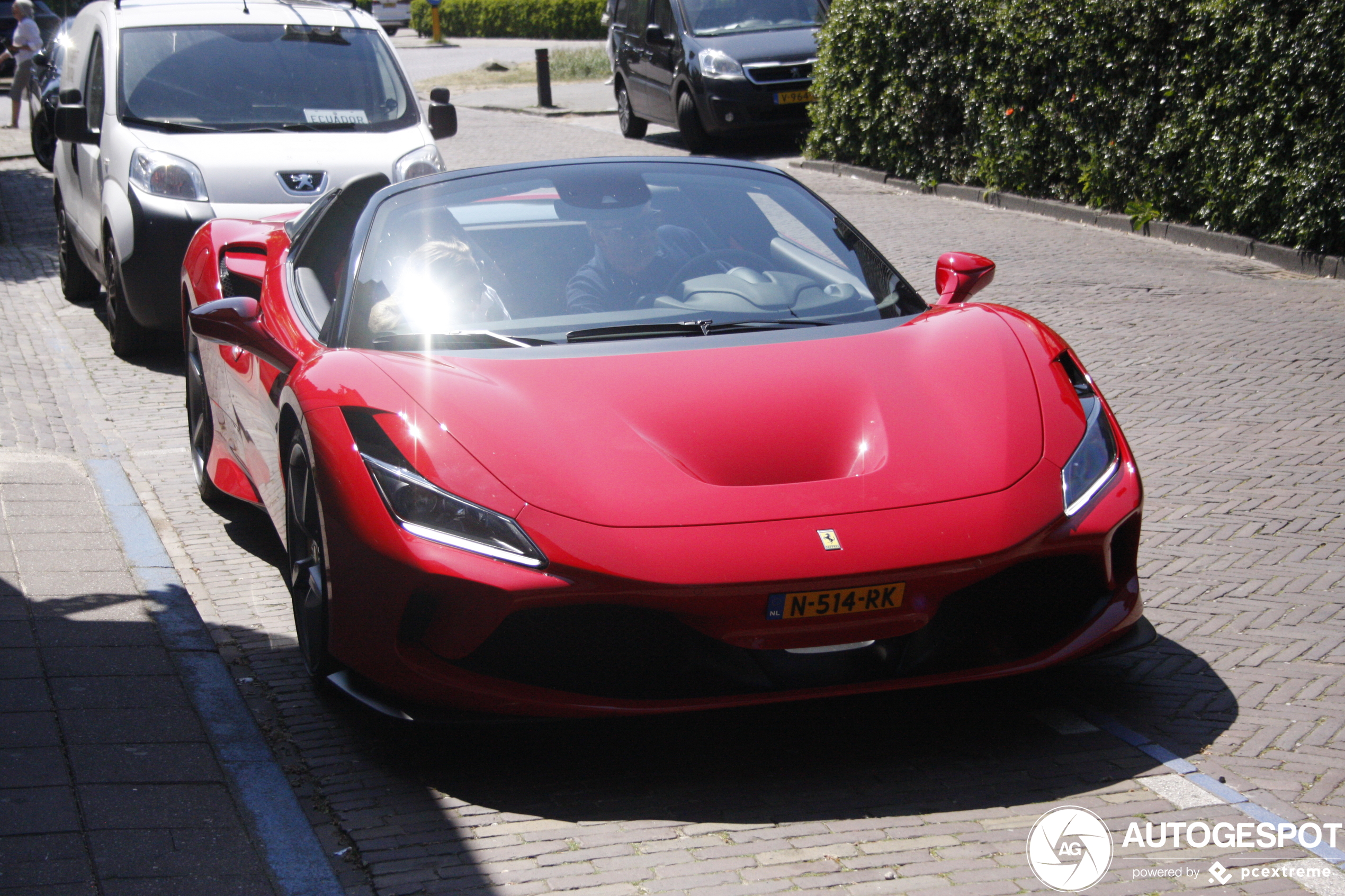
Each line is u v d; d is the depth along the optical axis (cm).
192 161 780
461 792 312
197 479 560
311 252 499
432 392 340
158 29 883
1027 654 325
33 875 264
